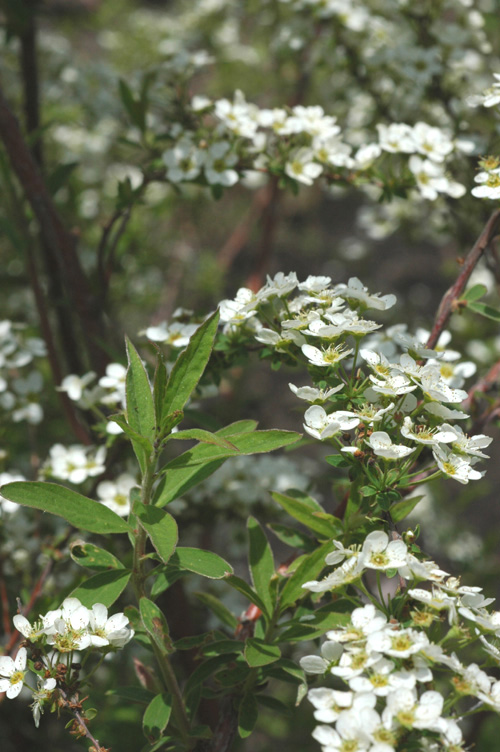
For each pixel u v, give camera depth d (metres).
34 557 0.56
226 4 0.91
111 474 0.55
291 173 0.55
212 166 0.55
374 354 0.45
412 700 0.41
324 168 0.56
